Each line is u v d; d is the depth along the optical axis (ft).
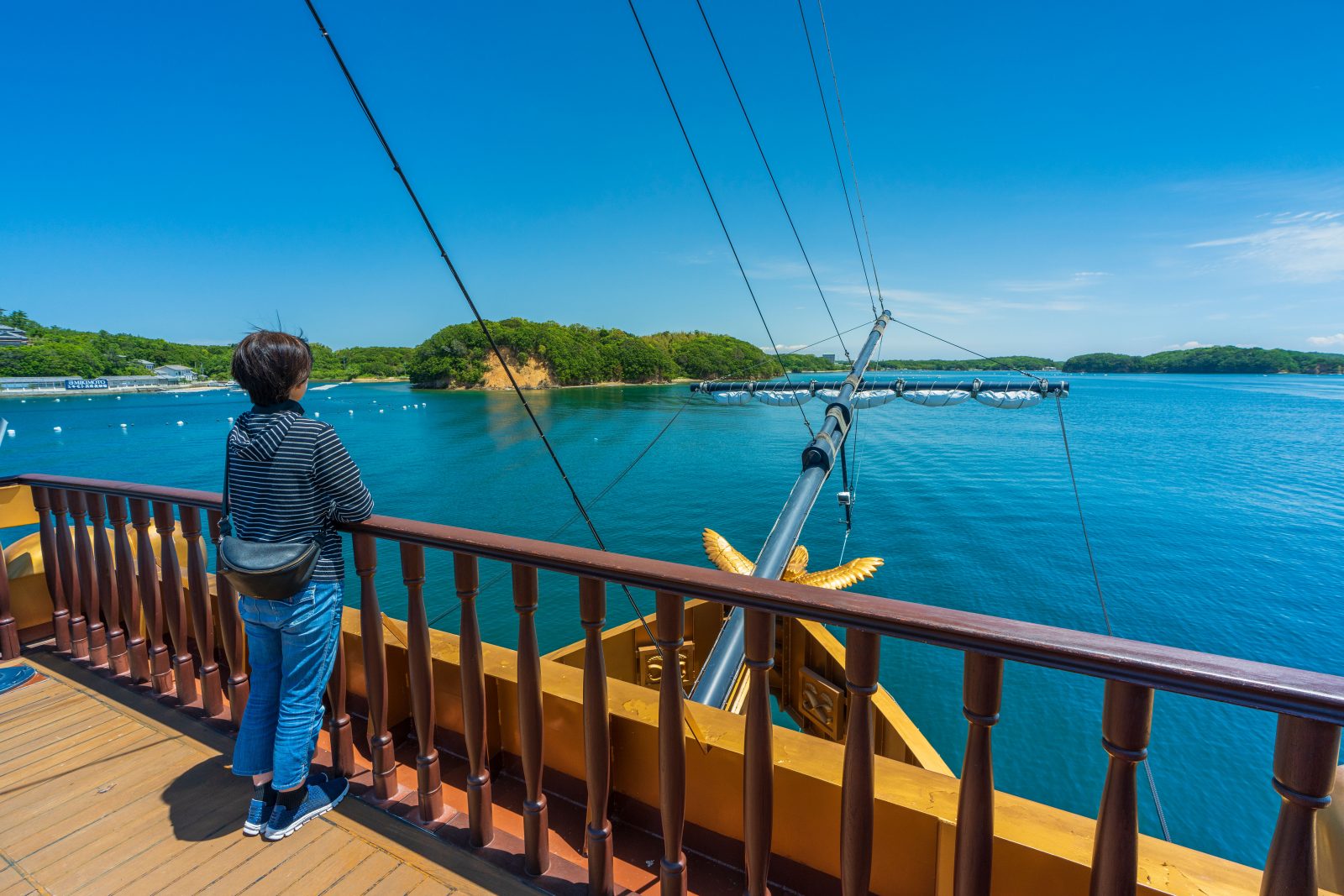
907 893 6.74
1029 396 48.60
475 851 7.73
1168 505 122.42
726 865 7.72
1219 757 39.68
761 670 5.58
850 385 41.98
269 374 7.16
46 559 12.84
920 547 92.53
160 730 10.40
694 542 105.40
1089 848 5.90
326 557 7.87
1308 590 73.92
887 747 18.15
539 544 6.59
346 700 9.55
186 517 9.99
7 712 10.91
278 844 7.89
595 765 6.69
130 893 7.13
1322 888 5.78
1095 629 63.82
